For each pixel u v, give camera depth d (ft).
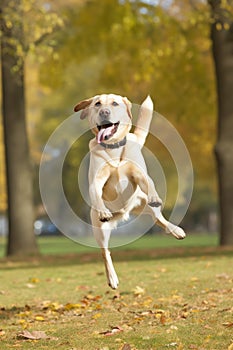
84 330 27.86
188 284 38.47
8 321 31.14
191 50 84.17
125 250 68.80
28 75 114.01
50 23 62.69
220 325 27.04
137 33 82.28
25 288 41.50
